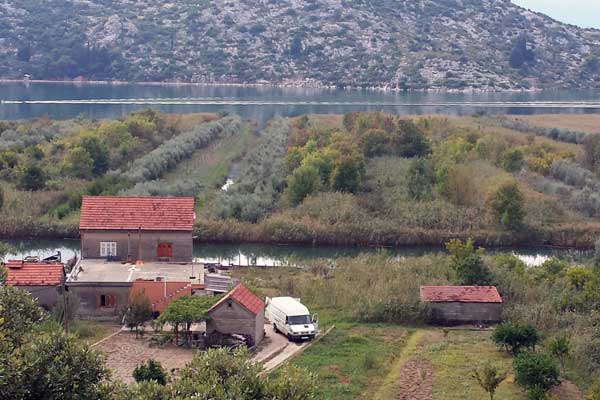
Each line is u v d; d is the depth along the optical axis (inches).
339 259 3284.9
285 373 1407.5
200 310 2258.9
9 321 1332.4
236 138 6166.3
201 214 3818.9
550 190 4355.3
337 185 4234.7
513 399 1910.7
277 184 4303.6
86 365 1233.4
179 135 5831.7
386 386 2000.5
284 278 2965.1
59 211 3809.1
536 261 3454.7
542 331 2379.4
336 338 2373.3
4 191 4003.4
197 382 1289.4
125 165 4845.0
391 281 2770.7
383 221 3754.9
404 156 5142.7
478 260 2741.1
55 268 2508.6
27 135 5590.6
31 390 1176.2
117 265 2731.3
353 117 6259.8
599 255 3339.1
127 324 2399.1
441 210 3887.8
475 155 4926.2
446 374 2075.5
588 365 2092.8
